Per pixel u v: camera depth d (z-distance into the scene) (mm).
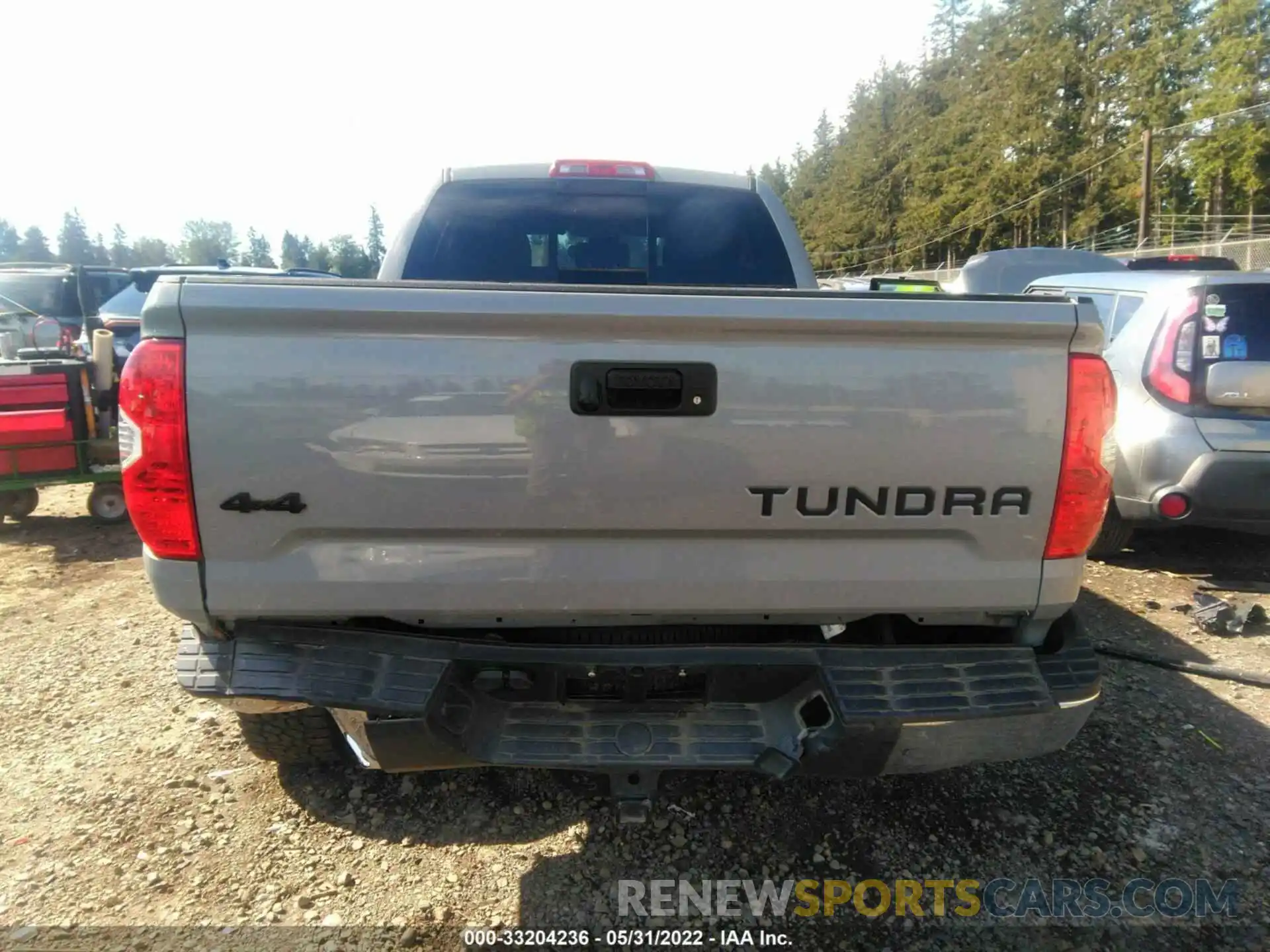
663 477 2059
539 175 3789
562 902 2408
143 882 2459
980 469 2102
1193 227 44219
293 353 1972
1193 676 3734
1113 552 5195
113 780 2930
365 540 2086
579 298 1982
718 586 2152
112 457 6176
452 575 2107
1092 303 2100
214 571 2064
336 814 2768
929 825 2734
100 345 6082
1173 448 4441
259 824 2715
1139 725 3318
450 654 2152
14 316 9469
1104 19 49375
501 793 2875
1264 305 4410
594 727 2225
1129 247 46531
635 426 2033
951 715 2113
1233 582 4902
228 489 2006
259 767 3010
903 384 2062
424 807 2807
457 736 2166
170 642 4082
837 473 2080
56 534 6160
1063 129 51188
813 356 2043
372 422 1998
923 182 63719
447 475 2029
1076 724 2229
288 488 2014
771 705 2246
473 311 1969
